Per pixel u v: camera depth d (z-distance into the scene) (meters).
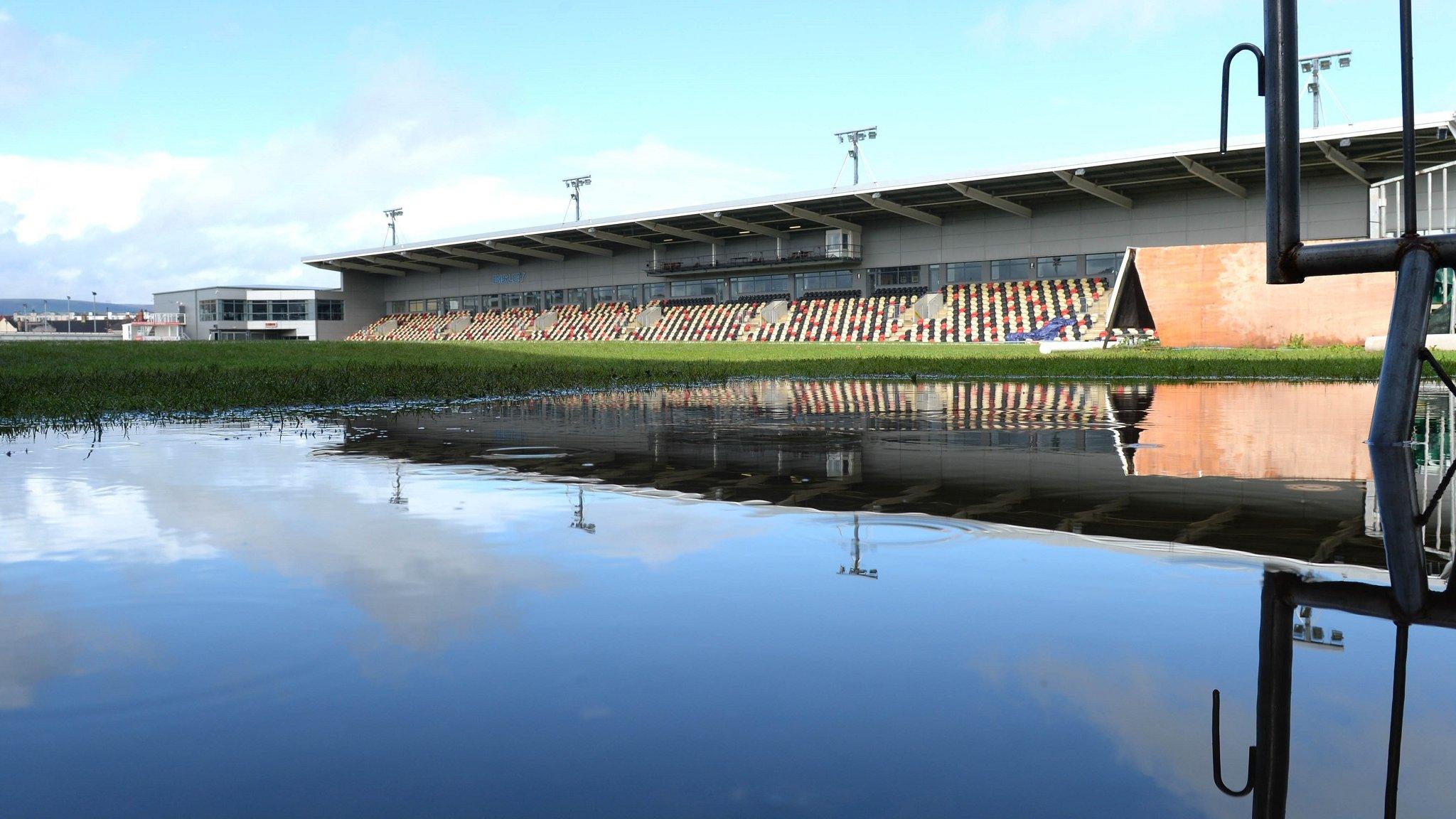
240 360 17.19
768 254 52.28
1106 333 28.42
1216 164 34.72
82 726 1.13
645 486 3.28
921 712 1.17
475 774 1.00
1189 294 27.36
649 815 0.89
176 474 3.56
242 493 3.09
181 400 8.23
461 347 25.80
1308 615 1.60
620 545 2.22
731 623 1.55
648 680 1.29
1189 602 1.69
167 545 2.21
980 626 1.54
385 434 5.41
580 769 1.01
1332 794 0.93
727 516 2.63
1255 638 1.47
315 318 68.88
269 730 1.12
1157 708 1.18
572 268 60.94
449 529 2.41
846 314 47.81
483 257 62.91
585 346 31.39
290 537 2.31
